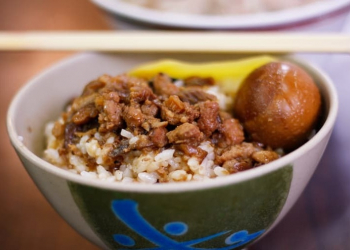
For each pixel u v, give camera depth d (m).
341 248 0.26
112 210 0.22
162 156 0.25
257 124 0.27
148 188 0.20
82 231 0.24
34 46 0.34
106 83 0.28
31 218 0.30
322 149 0.24
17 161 0.35
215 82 0.30
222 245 0.23
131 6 0.39
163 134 0.25
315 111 0.26
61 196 0.23
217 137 0.26
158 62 0.31
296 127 0.26
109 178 0.25
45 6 0.55
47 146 0.30
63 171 0.22
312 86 0.27
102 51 0.33
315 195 0.29
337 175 0.31
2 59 0.45
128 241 0.23
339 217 0.28
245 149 0.26
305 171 0.23
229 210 0.21
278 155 0.26
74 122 0.27
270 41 0.32
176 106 0.25
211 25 0.36
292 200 0.24
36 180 0.24
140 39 0.33
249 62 0.30
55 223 0.30
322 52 0.31
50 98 0.31
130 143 0.25
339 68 0.38
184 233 0.22
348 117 0.34
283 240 0.27
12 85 0.41
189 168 0.25
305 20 0.36
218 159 0.26
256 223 0.23
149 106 0.26
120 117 0.26
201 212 0.21
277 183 0.22
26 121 0.29
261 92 0.27
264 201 0.22
